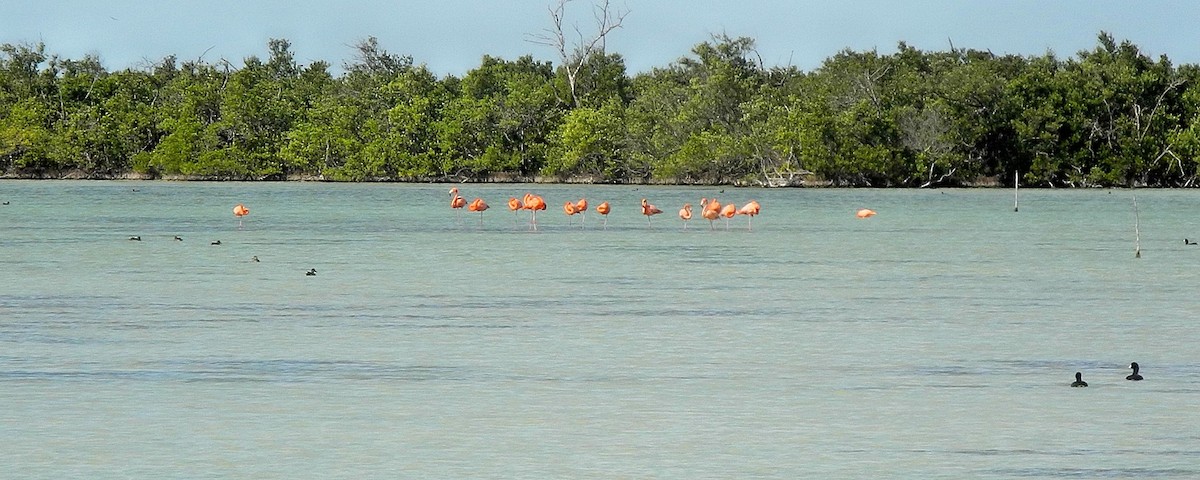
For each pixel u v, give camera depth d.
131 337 105.00
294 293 132.88
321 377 89.31
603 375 90.19
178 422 76.94
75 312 118.62
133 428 75.56
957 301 128.25
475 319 115.25
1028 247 192.12
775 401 82.38
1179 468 67.75
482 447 71.94
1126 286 140.88
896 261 169.25
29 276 147.38
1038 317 117.12
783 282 144.50
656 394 84.38
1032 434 74.38
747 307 123.44
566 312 119.94
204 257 171.88
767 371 91.69
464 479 66.44
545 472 67.56
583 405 81.25
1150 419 77.50
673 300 128.25
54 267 157.50
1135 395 83.69
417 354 97.94
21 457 69.75
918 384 87.31
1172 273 154.25
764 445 72.31
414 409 80.06
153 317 115.81
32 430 75.00
